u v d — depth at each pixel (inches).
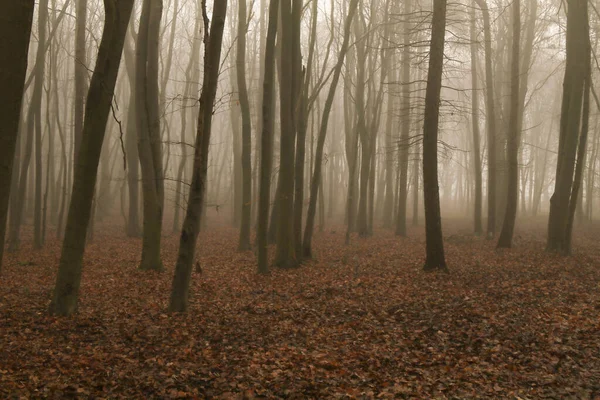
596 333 332.2
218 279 571.2
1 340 315.0
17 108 260.1
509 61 1249.4
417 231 1231.5
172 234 1098.7
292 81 617.6
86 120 367.6
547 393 249.1
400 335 351.3
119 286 513.7
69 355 300.2
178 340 337.7
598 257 708.7
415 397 247.1
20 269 599.2
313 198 719.7
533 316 382.9
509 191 812.6
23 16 254.1
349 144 1169.4
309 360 300.2
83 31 714.8
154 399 246.8
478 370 280.8
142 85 593.9
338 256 771.4
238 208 1336.1
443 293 477.4
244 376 274.8
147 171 610.9
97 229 1167.0
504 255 737.0
